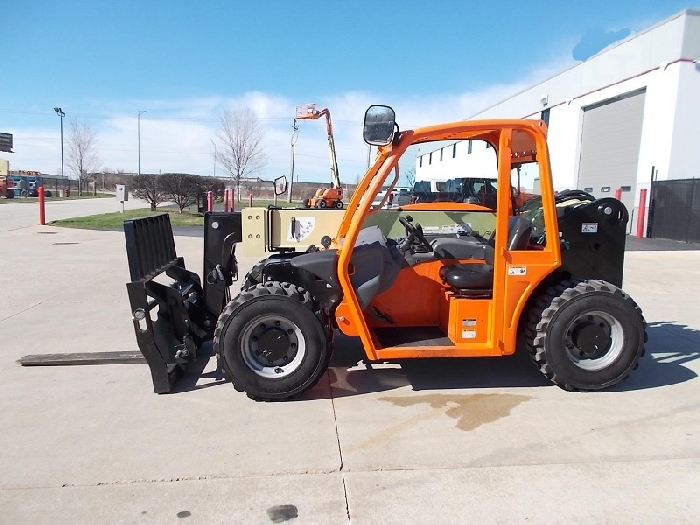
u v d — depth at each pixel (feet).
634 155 58.29
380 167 12.16
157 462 9.45
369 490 8.61
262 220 14.89
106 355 15.02
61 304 21.86
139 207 90.79
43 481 8.84
